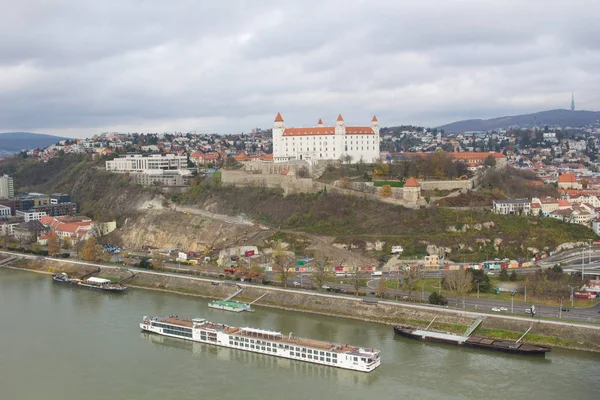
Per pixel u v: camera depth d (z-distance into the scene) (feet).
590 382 531.50
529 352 594.65
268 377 570.46
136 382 561.02
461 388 526.16
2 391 542.98
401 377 554.05
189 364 607.78
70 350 647.56
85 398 527.40
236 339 653.30
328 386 543.80
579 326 624.18
